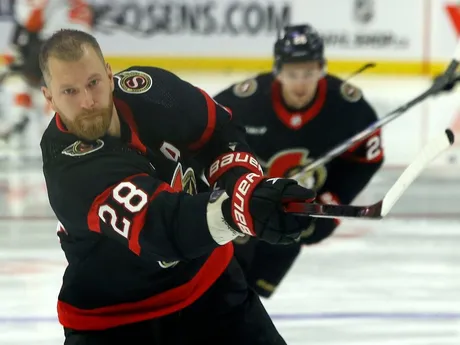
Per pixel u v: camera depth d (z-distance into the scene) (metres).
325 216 4.99
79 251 6.28
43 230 18.02
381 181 22.55
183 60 24.08
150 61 24.06
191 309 6.69
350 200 10.88
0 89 24.06
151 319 6.51
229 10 24.02
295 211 5.05
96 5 23.97
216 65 24.14
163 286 6.45
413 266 14.83
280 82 10.27
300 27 10.17
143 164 5.77
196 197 5.34
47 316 11.84
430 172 23.66
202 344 6.73
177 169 6.36
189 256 5.45
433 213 19.52
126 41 24.03
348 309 12.14
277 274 10.22
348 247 16.25
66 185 5.70
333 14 24.08
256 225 5.07
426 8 24.23
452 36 24.36
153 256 5.67
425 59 24.34
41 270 14.55
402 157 23.98
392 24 24.19
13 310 12.10
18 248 16.30
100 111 5.55
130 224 5.39
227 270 6.89
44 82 5.74
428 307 12.30
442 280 13.89
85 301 6.49
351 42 24.16
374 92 24.34
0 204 20.53
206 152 6.66
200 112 6.50
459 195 21.36
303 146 10.47
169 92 6.45
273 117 10.33
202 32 24.05
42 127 24.16
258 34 24.08
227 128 6.65
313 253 15.74
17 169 23.89
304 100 10.21
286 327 11.25
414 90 24.41
